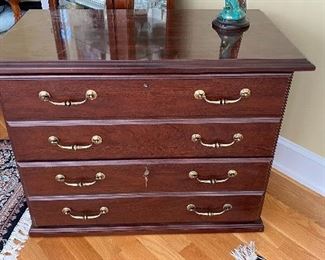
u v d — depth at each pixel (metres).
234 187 1.18
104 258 1.20
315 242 1.26
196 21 1.25
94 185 1.15
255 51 1.00
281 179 1.54
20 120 1.00
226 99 0.99
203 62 0.94
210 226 1.27
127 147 1.08
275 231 1.30
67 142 1.05
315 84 1.33
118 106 0.99
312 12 1.24
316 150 1.43
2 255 1.19
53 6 1.56
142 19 1.26
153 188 1.17
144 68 0.92
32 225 1.24
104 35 1.10
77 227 1.25
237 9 1.13
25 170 1.10
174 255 1.21
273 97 1.00
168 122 1.03
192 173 1.14
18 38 1.06
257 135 1.07
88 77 0.94
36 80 0.93
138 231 1.26
